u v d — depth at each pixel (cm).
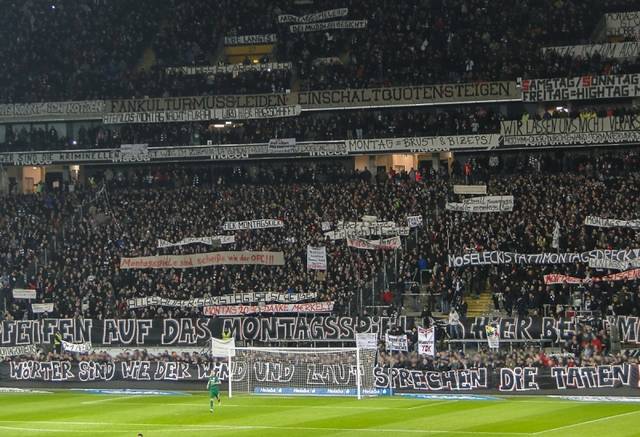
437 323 7675
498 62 9944
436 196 9069
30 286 8869
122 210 9738
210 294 8481
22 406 6912
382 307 8169
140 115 10362
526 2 10500
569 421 5616
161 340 8231
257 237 9038
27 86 10738
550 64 9750
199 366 7706
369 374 7200
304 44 10844
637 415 5791
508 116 10175
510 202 8425
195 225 9306
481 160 9844
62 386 8006
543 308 7806
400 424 5631
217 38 11144
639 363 6806
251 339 8081
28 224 9688
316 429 5528
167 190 10038
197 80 10488
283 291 8375
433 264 8406
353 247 8762
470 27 10456
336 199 9294
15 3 11550
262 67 10669
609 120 9362
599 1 10319
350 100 10094
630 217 8231
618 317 7200
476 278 8400
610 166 9138
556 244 8031
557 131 9481
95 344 8319
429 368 7169
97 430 5728
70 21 11400
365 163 10531
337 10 10944
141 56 11212
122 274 8944
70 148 10438
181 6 11369
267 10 11219
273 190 9638
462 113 9981
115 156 10325
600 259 7788
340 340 7869
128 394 7500
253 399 7000
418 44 10456
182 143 10244
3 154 10494
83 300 8681
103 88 10612
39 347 8369
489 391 7044
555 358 7031
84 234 9444
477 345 7650
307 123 10144
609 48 9900
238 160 10475
